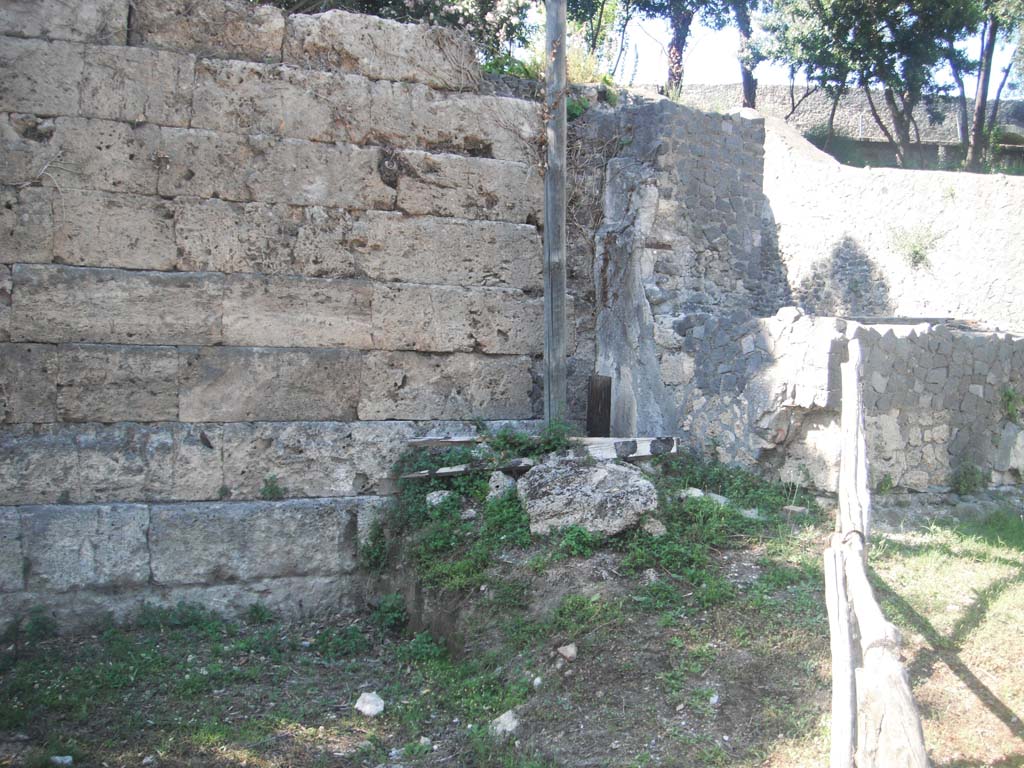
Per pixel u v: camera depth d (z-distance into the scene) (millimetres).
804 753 4523
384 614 6844
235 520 7102
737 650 5262
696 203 8711
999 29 28938
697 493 7000
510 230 7980
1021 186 18047
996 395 8117
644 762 4551
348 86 7484
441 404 7777
